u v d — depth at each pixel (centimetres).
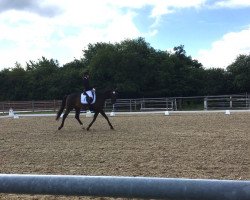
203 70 7019
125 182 173
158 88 6781
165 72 6738
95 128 2275
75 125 2514
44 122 2870
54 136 1898
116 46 7012
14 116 3544
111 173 982
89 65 7025
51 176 183
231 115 3122
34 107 5203
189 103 4834
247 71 6781
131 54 6669
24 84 7188
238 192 159
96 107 2150
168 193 166
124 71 6669
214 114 3325
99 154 1303
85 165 1112
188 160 1147
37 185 181
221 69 7012
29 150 1438
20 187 183
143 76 6712
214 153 1262
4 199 727
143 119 2930
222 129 2034
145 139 1678
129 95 6675
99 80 6775
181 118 2939
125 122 2664
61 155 1305
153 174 959
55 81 6931
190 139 1642
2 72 7406
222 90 6881
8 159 1245
